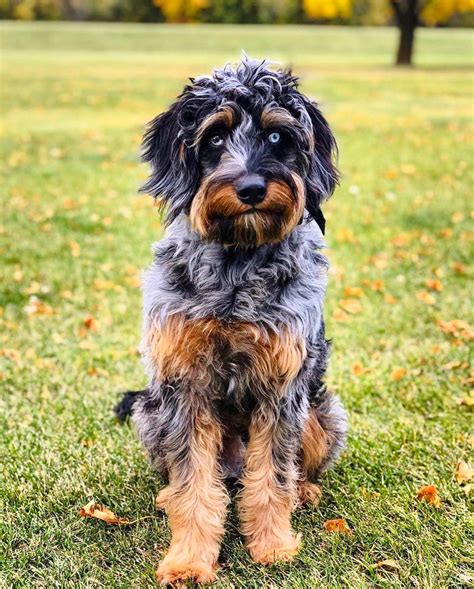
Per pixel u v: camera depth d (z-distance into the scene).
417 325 7.14
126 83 28.30
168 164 4.08
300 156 4.03
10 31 52.44
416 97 24.69
